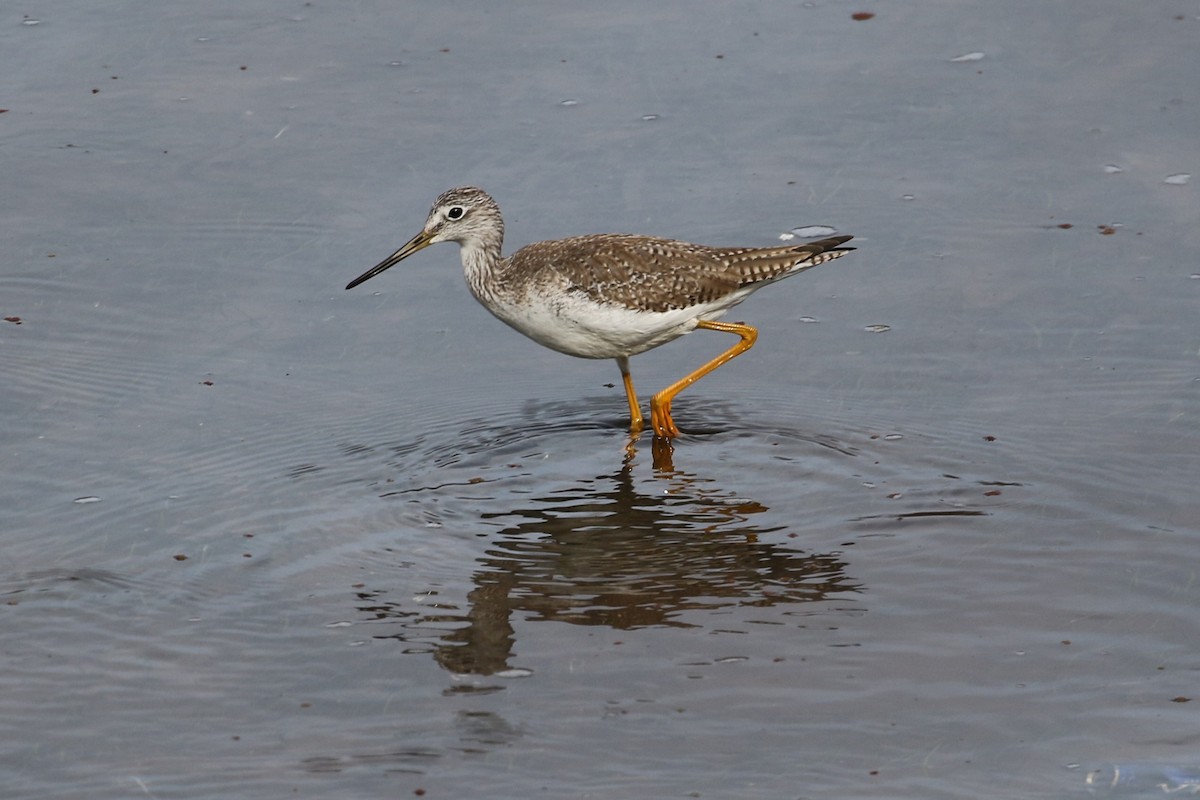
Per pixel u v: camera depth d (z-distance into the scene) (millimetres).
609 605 10523
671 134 17766
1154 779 8414
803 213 16328
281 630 10219
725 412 13625
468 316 15359
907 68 18984
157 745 8938
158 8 20531
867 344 14570
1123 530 11344
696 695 9375
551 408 13859
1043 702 9234
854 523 11617
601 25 20125
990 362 14055
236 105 18359
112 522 11688
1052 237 15953
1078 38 19484
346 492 12242
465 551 11305
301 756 8805
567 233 15977
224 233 16219
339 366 14344
